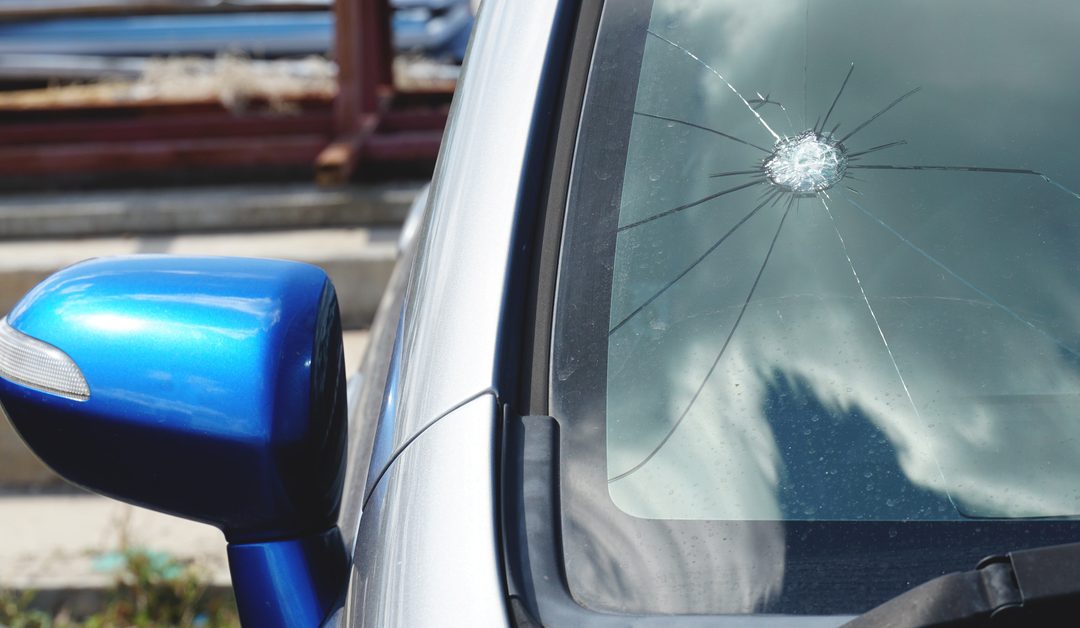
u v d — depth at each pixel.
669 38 1.23
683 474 0.96
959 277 1.04
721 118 1.16
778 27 1.21
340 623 0.95
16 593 2.92
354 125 4.44
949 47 1.18
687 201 1.11
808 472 0.95
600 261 1.08
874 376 0.99
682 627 0.84
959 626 0.69
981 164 1.10
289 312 1.07
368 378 1.53
